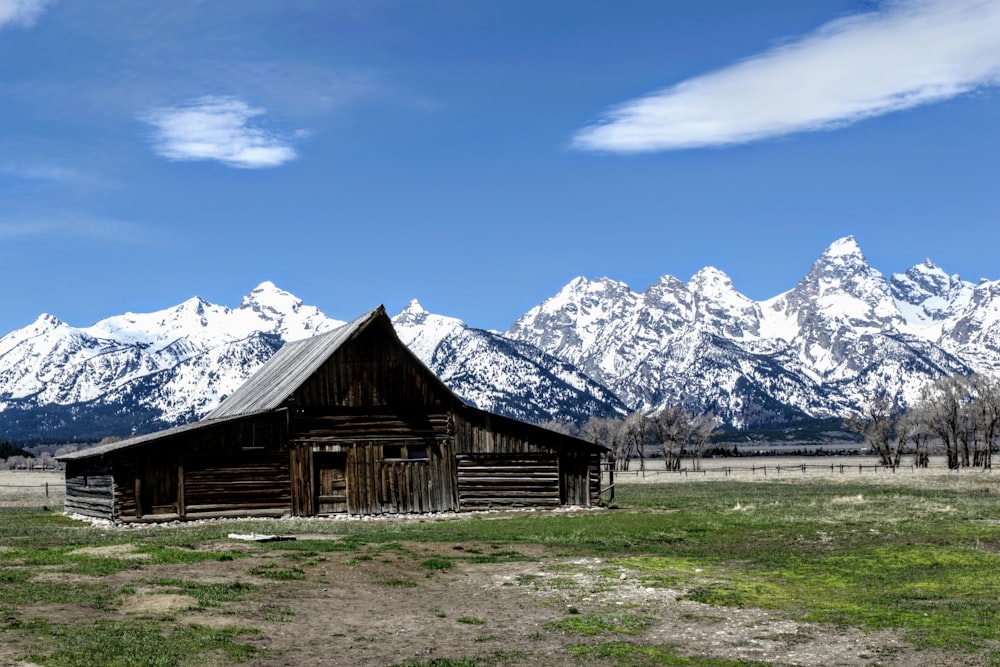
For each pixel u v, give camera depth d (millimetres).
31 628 21656
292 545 35469
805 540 40844
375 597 27641
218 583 27594
